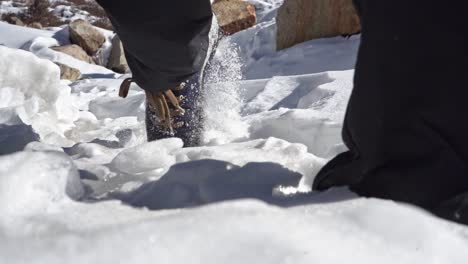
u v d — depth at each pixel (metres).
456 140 1.15
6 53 2.80
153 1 1.67
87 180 1.46
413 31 1.14
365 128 1.23
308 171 1.57
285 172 1.44
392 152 1.19
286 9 5.96
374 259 0.81
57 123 2.85
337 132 2.15
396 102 1.17
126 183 1.43
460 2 1.11
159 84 1.98
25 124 2.24
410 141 1.17
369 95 1.21
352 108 1.27
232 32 8.26
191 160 1.50
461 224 1.05
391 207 0.95
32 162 1.18
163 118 2.17
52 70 2.86
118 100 3.83
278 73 5.34
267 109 3.32
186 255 0.76
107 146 2.36
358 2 1.27
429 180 1.15
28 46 9.12
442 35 1.12
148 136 2.32
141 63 1.91
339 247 0.81
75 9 16.61
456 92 1.13
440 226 0.94
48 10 15.72
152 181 1.41
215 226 0.81
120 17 1.72
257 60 6.11
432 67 1.13
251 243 0.79
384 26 1.17
